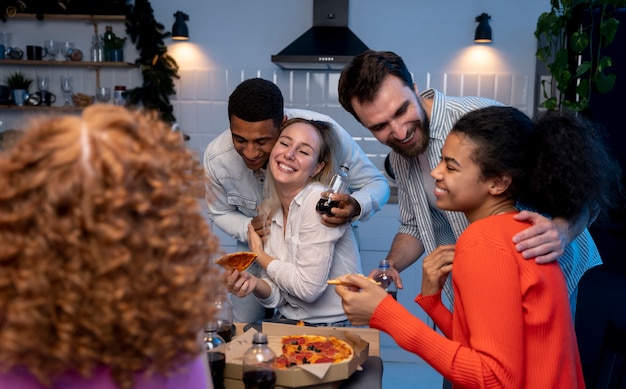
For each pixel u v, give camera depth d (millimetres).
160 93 4223
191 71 4285
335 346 1377
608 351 1608
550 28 3369
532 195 1250
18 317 546
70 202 554
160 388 656
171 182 618
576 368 1219
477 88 4168
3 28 4277
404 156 1707
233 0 4211
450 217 1800
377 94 1576
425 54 4172
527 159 1188
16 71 4297
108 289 558
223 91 4289
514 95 4148
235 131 1887
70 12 4125
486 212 1229
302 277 1762
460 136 1185
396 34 4172
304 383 1191
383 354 3625
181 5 4227
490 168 1168
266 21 4211
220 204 2318
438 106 1729
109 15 4125
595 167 1247
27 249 550
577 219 1310
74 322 560
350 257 1913
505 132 1161
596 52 3178
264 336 1197
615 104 3182
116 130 604
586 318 3031
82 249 554
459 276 1117
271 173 1927
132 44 4262
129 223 574
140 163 585
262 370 1164
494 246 1099
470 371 1052
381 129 1630
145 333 589
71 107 4160
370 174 2283
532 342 1112
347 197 1803
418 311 3623
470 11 4117
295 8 4184
